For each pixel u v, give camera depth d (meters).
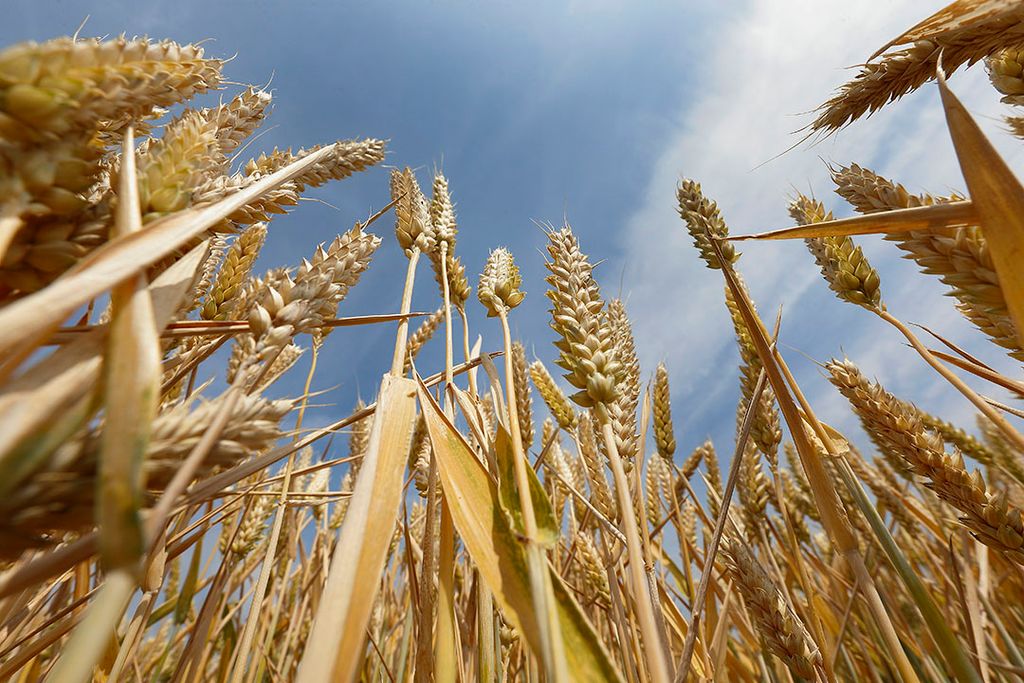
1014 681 0.32
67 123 0.10
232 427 0.10
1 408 0.07
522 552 0.15
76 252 0.10
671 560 0.49
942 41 0.18
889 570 0.47
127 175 0.10
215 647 0.43
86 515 0.08
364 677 0.36
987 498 0.19
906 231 0.17
